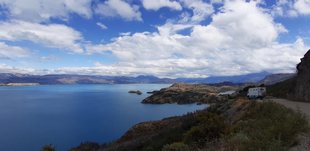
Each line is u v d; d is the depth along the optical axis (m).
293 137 10.78
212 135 15.27
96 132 78.81
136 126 46.91
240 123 16.14
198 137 15.52
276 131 10.91
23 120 103.56
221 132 15.32
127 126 88.19
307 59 34.12
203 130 15.56
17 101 189.00
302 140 10.70
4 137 72.88
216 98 162.00
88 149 47.41
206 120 16.67
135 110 132.62
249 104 24.42
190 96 173.75
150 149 23.25
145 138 33.34
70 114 120.31
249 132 11.83
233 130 14.89
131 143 34.06
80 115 116.62
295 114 15.05
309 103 28.52
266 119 14.84
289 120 12.52
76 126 89.25
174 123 37.84
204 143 14.47
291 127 11.37
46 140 68.81
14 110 136.12
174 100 170.00
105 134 75.56
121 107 147.38
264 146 9.12
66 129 84.12
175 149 14.80
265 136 9.98
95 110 134.88
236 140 10.41
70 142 65.94
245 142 9.85
